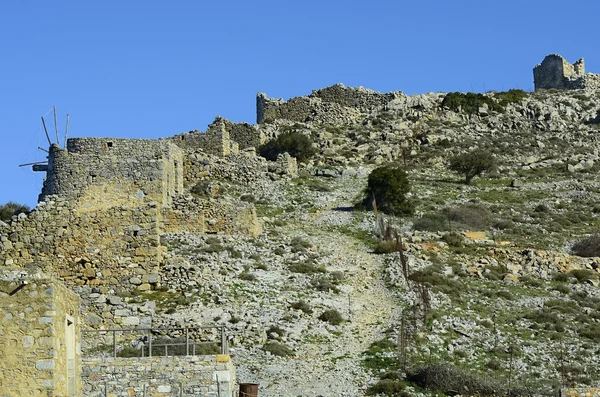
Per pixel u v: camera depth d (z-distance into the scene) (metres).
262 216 105.12
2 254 72.44
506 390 63.03
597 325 77.88
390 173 109.56
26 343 38.84
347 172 123.06
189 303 70.31
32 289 39.25
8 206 102.19
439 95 160.25
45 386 38.62
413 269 86.19
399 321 73.88
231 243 84.81
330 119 149.50
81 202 91.12
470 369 67.00
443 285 83.12
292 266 82.75
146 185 91.44
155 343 59.12
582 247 100.25
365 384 62.88
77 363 41.91
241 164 117.44
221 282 74.56
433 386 62.97
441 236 97.81
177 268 73.19
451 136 143.88
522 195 121.50
